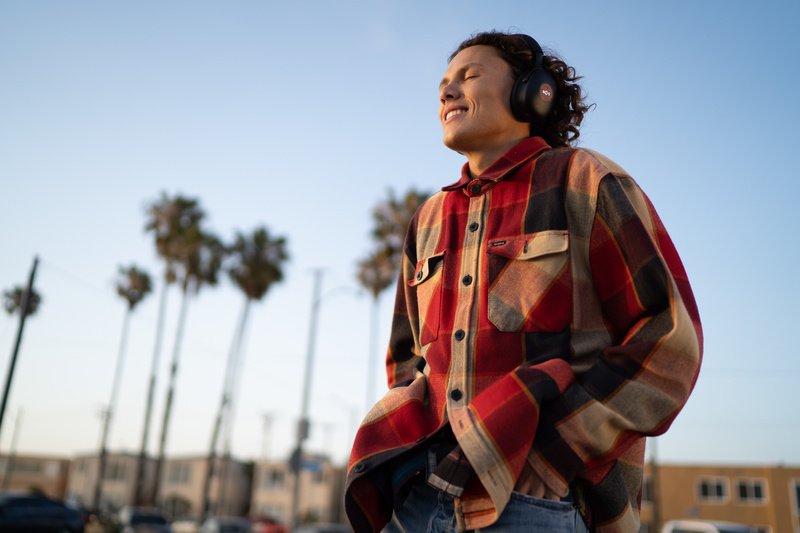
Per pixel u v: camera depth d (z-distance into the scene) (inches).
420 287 51.3
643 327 39.3
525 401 36.1
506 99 51.9
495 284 44.4
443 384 44.1
